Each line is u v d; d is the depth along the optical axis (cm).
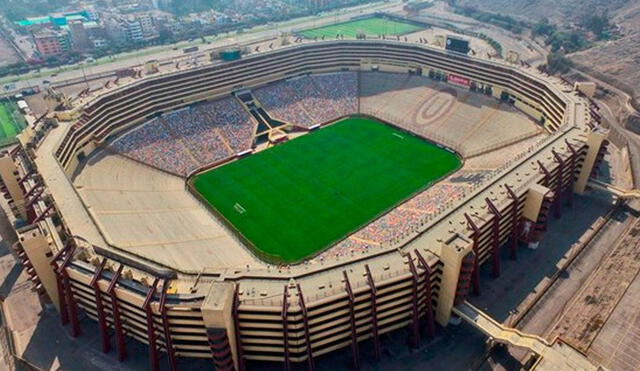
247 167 14000
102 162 12912
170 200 12188
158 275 7538
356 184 13062
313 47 17912
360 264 7825
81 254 8012
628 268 9388
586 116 12238
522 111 14988
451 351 8019
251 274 7675
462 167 13525
